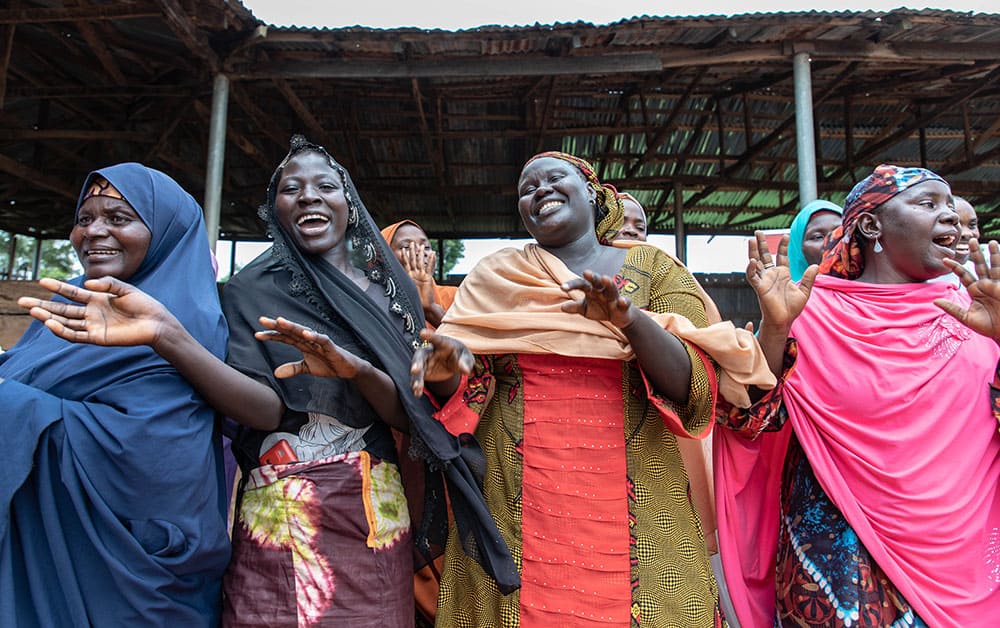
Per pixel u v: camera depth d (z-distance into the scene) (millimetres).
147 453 1674
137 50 7379
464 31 6320
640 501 1928
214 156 6641
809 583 2125
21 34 7297
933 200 2268
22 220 12484
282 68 6785
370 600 1849
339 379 1951
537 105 9164
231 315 2043
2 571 1590
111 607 1656
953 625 1978
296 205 2047
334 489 1873
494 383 2129
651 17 6238
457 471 1981
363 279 2184
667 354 1850
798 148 6703
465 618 2041
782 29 6547
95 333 1548
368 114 9352
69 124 9492
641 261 2135
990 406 2162
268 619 1787
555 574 1864
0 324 5207
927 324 2242
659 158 10117
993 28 6543
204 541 1748
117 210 1905
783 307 2006
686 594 1898
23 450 1610
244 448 1992
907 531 2049
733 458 2373
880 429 2148
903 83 8414
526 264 2115
